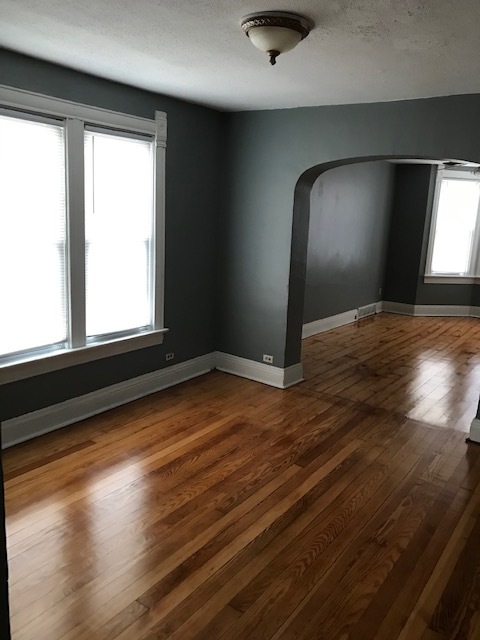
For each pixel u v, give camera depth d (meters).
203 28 2.34
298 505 2.77
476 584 2.22
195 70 3.08
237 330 4.80
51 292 3.36
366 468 3.20
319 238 6.51
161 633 1.91
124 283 3.90
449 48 2.42
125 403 4.08
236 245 4.65
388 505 2.80
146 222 3.98
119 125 3.55
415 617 2.03
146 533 2.48
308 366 5.31
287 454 3.34
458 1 1.88
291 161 4.18
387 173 7.88
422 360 5.68
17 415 3.31
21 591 2.07
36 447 3.28
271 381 4.65
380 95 3.48
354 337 6.70
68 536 2.43
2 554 1.20
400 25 2.16
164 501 2.75
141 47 2.67
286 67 2.90
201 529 2.53
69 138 3.24
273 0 1.97
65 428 3.58
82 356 3.63
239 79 3.25
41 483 2.87
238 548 2.40
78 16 2.25
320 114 3.97
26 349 3.28
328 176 6.44
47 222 3.25
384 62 2.69
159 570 2.23
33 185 3.13
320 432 3.70
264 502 2.78
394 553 2.40
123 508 2.67
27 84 2.97
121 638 1.87
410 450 3.46
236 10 2.11
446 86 3.13
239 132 4.44
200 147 4.34
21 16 2.27
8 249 3.07
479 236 8.09
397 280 8.40
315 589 2.16
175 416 3.88
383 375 5.09
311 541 2.47
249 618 1.99
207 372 4.92
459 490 2.97
